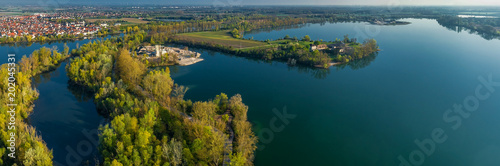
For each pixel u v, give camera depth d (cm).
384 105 16200
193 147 9344
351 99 17088
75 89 17638
